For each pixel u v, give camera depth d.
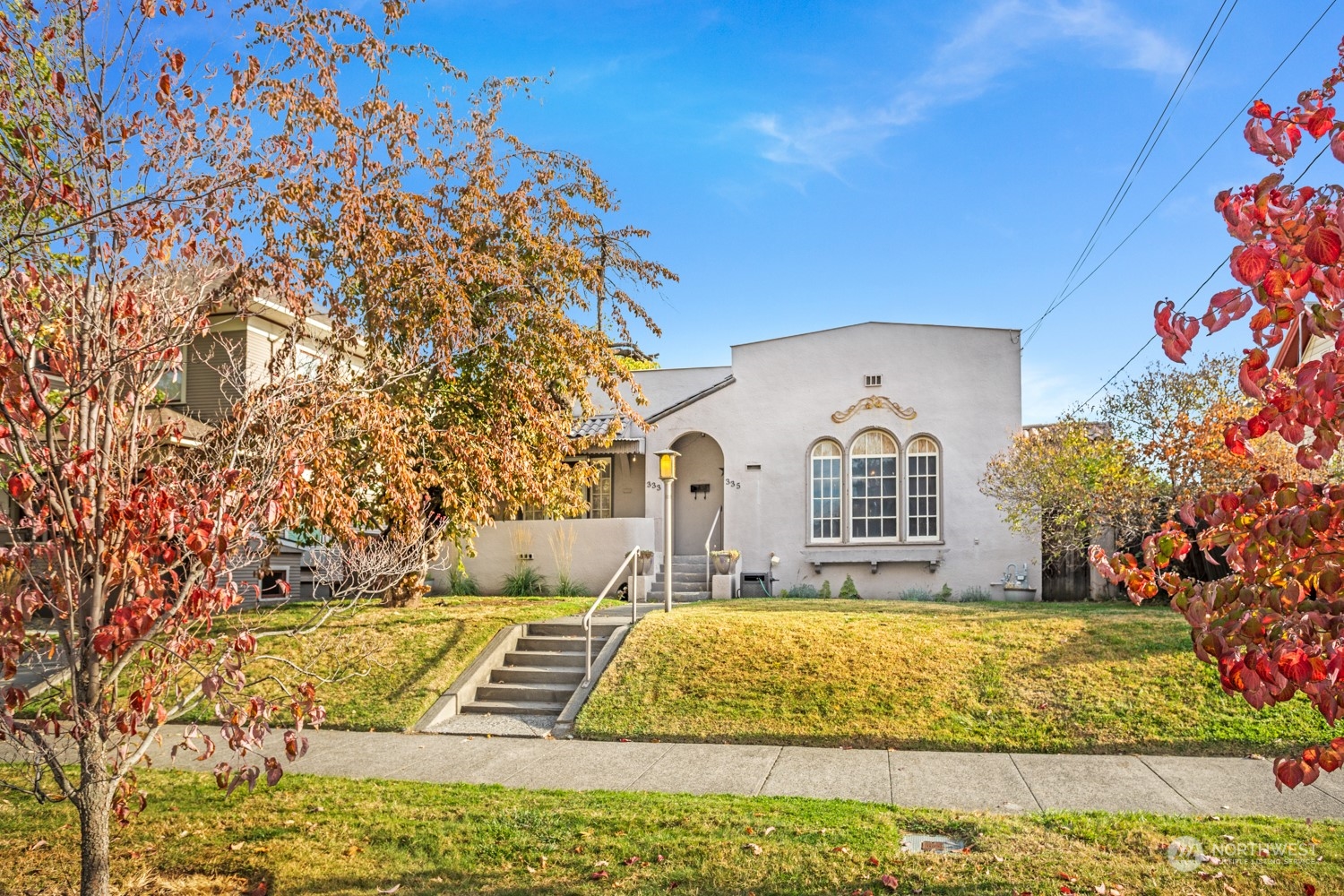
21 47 5.42
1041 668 11.11
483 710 12.12
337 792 8.22
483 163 15.72
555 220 17.00
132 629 4.98
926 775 8.64
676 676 11.73
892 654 11.84
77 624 5.47
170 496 5.27
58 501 5.14
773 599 18.39
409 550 14.31
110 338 5.45
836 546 21.75
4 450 5.04
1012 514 18.78
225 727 5.49
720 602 17.56
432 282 14.09
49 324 5.64
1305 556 3.63
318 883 6.12
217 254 6.36
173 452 6.41
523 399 15.68
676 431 23.05
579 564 20.72
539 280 16.53
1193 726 9.45
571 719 11.22
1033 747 9.43
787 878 5.92
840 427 22.03
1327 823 6.71
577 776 8.91
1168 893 5.46
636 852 6.45
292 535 16.91
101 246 5.66
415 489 14.03
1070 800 7.71
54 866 6.45
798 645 12.32
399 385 14.99
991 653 11.70
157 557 5.42
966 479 21.11
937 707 10.45
